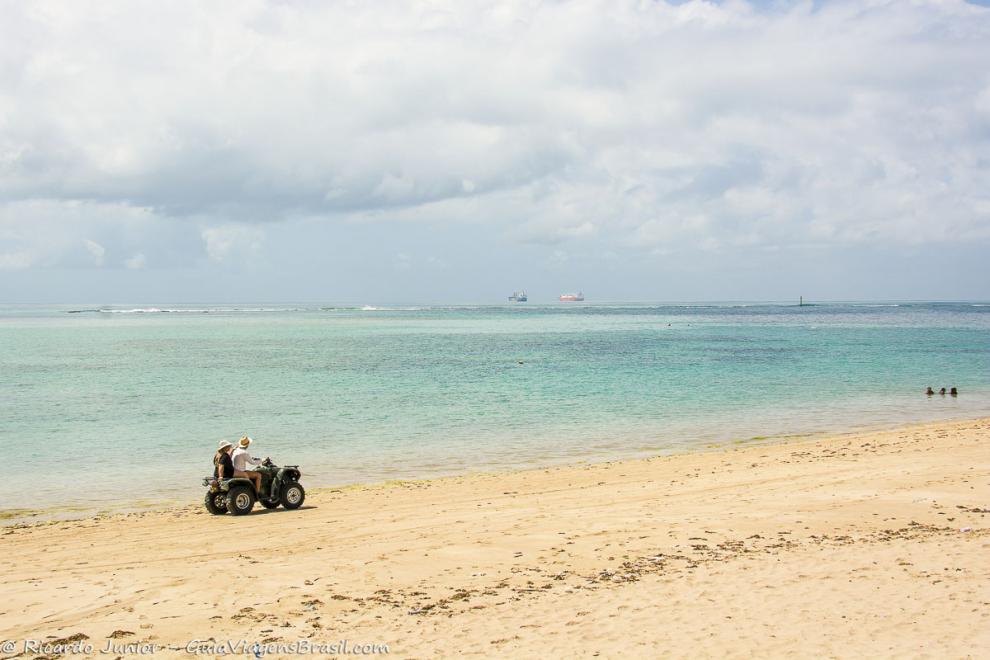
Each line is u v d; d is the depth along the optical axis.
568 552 13.99
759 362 68.81
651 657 9.06
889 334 118.62
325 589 12.10
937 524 15.23
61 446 29.89
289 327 157.88
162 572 13.20
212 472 25.09
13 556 14.63
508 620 10.49
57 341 107.38
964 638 9.26
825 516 16.17
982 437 27.19
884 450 25.00
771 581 11.84
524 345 96.81
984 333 120.31
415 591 11.94
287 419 36.72
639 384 51.50
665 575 12.39
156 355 80.88
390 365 67.75
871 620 10.00
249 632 10.24
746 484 20.05
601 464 24.97
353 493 21.03
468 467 25.52
